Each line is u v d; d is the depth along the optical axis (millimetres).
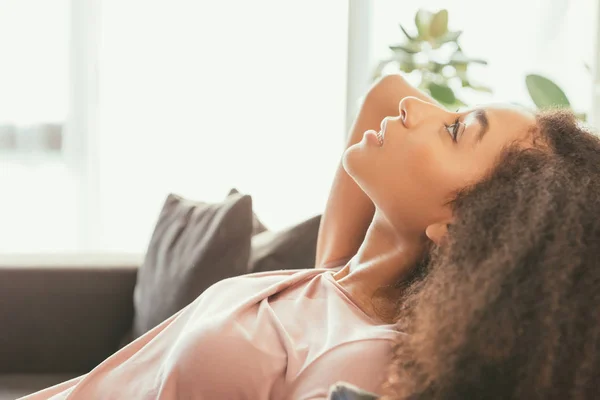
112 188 3084
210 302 1272
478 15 3008
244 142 3092
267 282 1303
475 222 1035
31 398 1311
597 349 935
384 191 1170
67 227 3072
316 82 3074
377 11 3045
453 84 2947
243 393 1102
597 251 977
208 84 3062
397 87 1443
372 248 1247
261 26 3047
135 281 2121
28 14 2982
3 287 2051
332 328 1131
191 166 3096
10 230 3057
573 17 2977
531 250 972
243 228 1901
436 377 965
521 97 3021
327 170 3104
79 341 2084
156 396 1163
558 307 943
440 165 1132
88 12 2982
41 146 3029
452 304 991
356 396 948
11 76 2992
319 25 3055
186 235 1995
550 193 1008
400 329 1110
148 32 3031
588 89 2965
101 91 3039
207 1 3031
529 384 934
